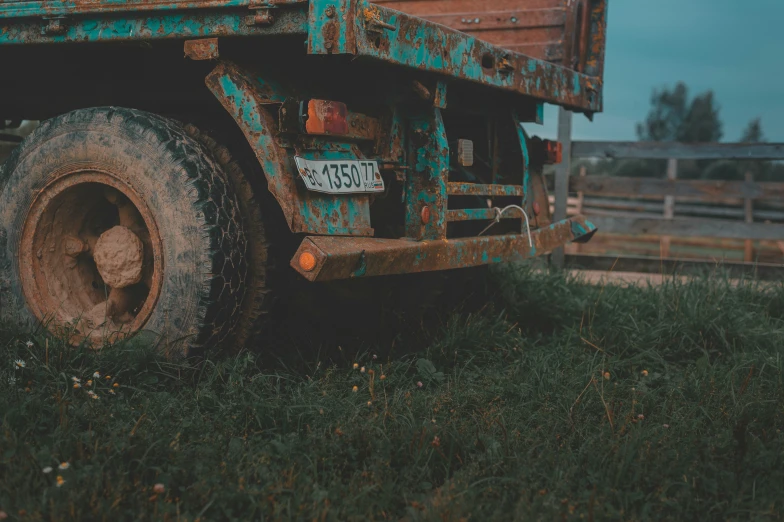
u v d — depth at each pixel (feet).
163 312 10.65
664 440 8.90
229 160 11.21
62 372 9.74
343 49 9.55
